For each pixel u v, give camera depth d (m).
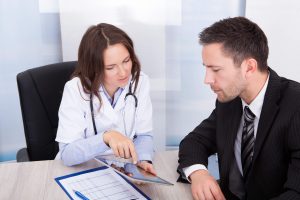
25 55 2.16
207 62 1.04
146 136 1.50
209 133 1.32
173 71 2.31
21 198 1.06
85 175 1.19
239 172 1.23
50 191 1.10
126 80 1.38
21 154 1.56
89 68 1.33
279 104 1.05
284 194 0.95
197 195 1.05
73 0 2.03
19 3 2.06
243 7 2.24
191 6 2.20
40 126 1.57
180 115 2.40
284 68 2.26
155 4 2.10
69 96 1.39
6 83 2.19
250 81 1.06
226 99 1.10
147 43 2.16
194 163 1.18
